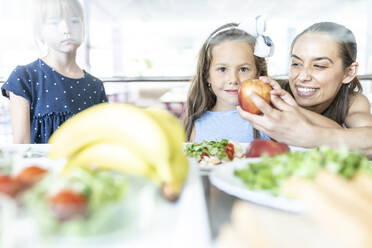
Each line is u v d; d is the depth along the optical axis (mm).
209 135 1135
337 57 971
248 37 1085
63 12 1116
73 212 267
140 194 312
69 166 430
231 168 487
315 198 273
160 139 358
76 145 414
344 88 1054
